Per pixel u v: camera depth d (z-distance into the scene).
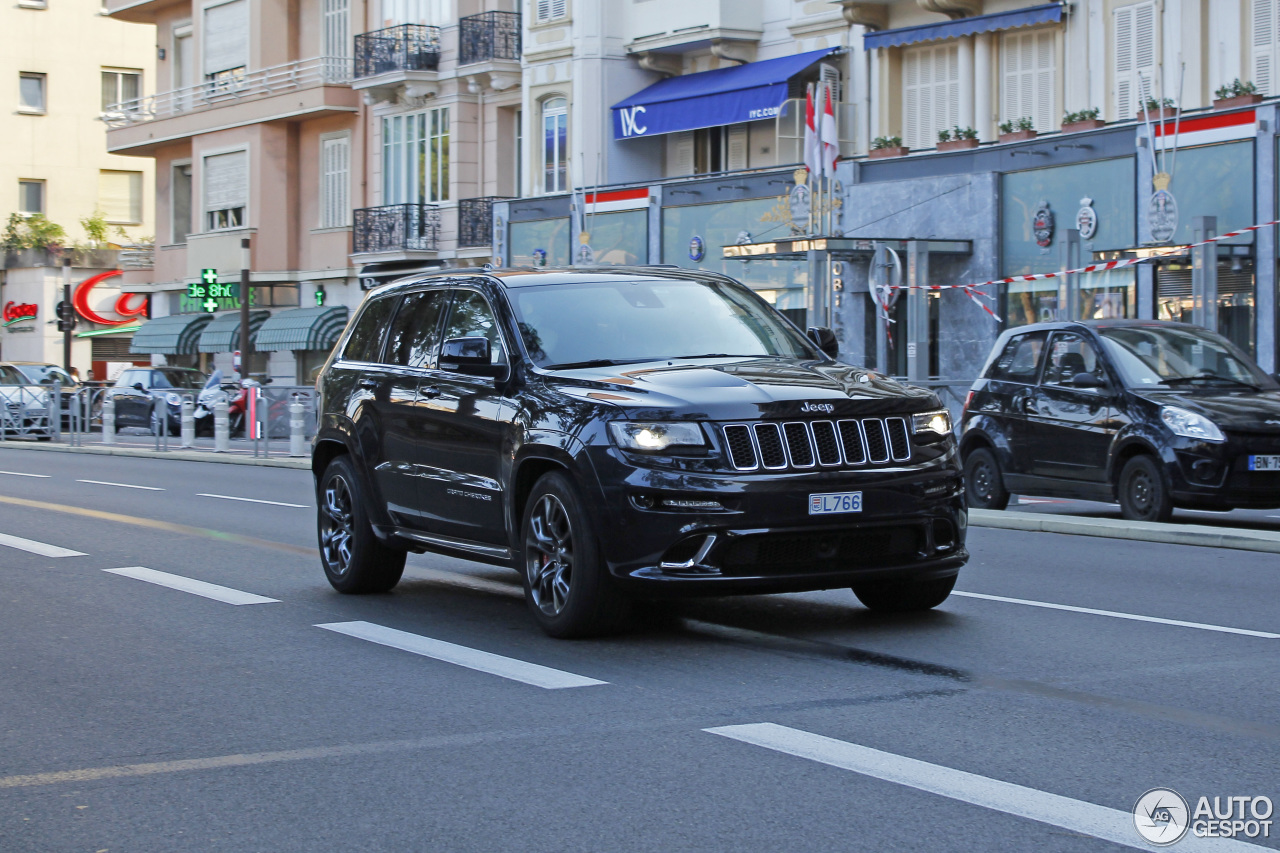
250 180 45.16
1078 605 8.88
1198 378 14.06
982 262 26.83
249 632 8.34
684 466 7.27
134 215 65.19
